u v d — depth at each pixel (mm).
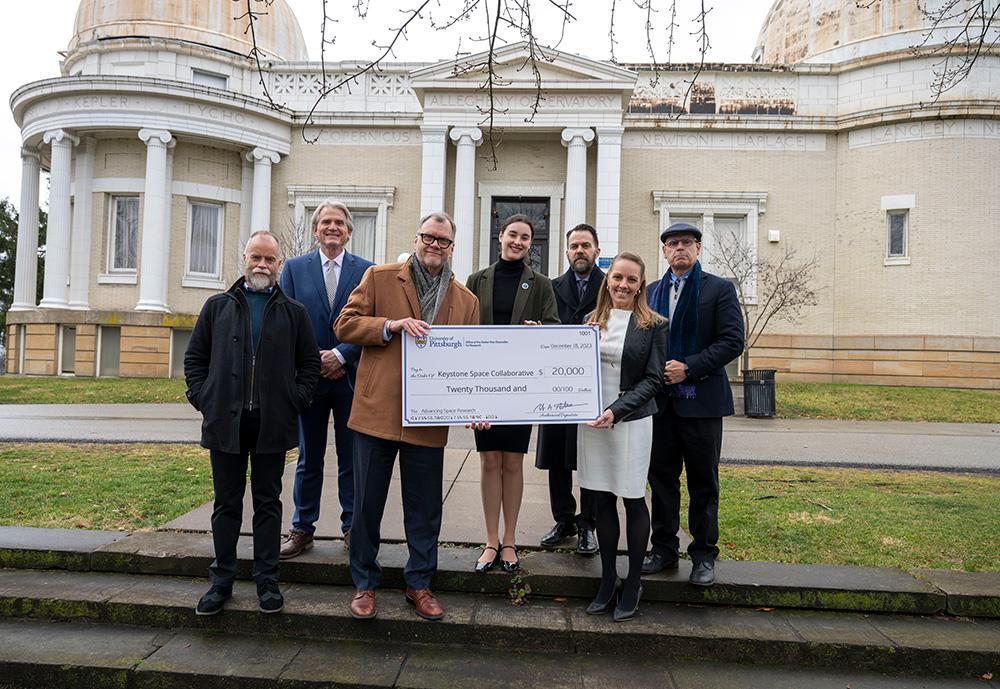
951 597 4387
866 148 22297
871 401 16156
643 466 4293
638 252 23109
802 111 23125
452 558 4852
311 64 24234
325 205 5227
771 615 4398
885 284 21906
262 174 23562
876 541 5355
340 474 5000
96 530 5316
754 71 23234
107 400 15633
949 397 16797
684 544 5320
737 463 8609
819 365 22438
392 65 24078
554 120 21656
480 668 3908
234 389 4184
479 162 23438
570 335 4371
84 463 7738
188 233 23688
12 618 4383
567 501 5242
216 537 4250
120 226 23953
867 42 24203
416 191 23844
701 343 4676
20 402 15258
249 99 22859
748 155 23031
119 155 23516
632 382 4324
